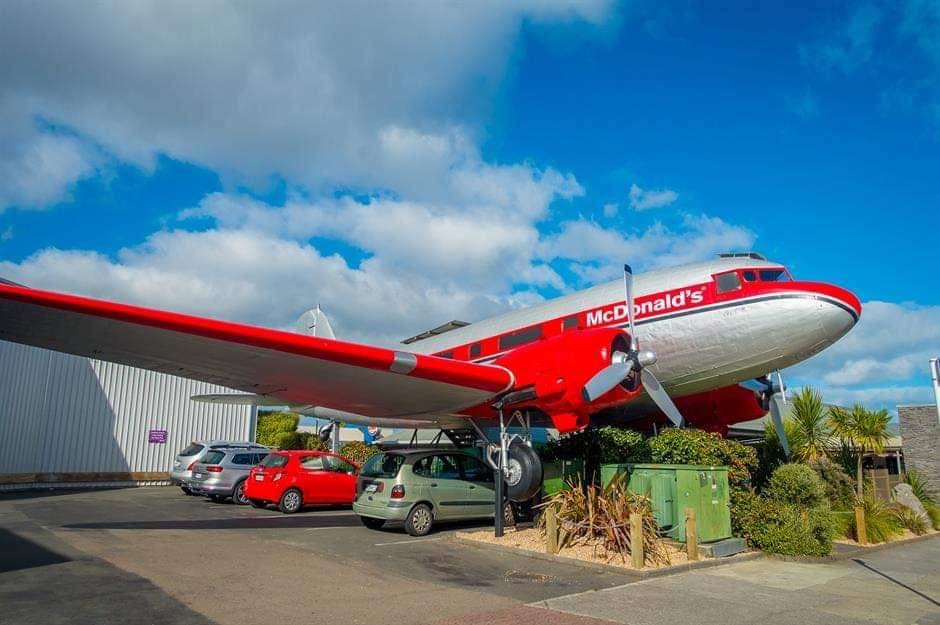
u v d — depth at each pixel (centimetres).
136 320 773
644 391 1214
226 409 2412
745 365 1173
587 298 1295
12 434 1873
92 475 2056
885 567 1038
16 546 871
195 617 567
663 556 916
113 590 646
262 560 833
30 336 831
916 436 2408
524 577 793
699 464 1127
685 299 1175
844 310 1102
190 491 1761
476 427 1276
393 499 1048
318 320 2358
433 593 694
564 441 1269
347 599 652
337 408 1286
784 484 1184
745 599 733
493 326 1439
